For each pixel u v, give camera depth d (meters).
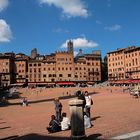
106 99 73.44
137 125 20.45
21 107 61.62
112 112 32.78
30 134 20.25
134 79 187.38
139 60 190.50
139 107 38.03
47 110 47.16
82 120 15.23
